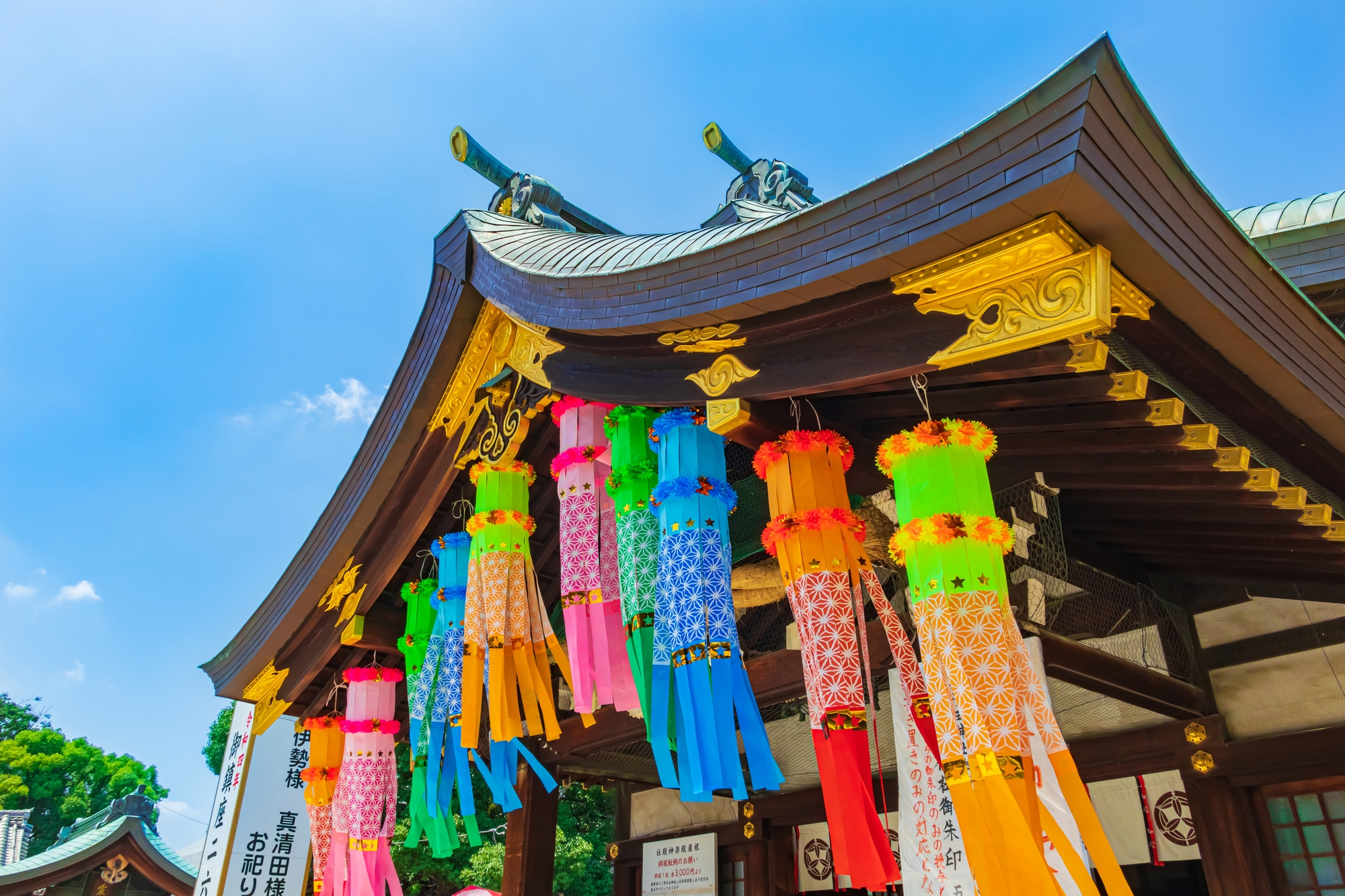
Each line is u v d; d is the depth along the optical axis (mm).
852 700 3906
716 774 4172
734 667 4469
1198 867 10414
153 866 15172
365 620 7496
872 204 3393
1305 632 5598
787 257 3699
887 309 3650
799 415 4535
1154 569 6000
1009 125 2947
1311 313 3639
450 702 6223
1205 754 5652
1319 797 5277
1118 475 4414
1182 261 3035
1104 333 3232
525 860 7438
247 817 11141
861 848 3652
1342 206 6781
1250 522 4664
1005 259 3141
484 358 6145
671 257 4180
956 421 3736
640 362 4816
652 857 9383
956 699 3346
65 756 34250
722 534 4785
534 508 7383
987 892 3082
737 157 7121
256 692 8414
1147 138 2938
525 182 7059
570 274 4789
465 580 6539
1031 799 3152
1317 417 3828
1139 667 5289
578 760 7629
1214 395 3762
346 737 7445
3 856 26266
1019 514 4715
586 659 5305
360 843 7055
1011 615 3531
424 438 6621
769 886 8195
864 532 4348
